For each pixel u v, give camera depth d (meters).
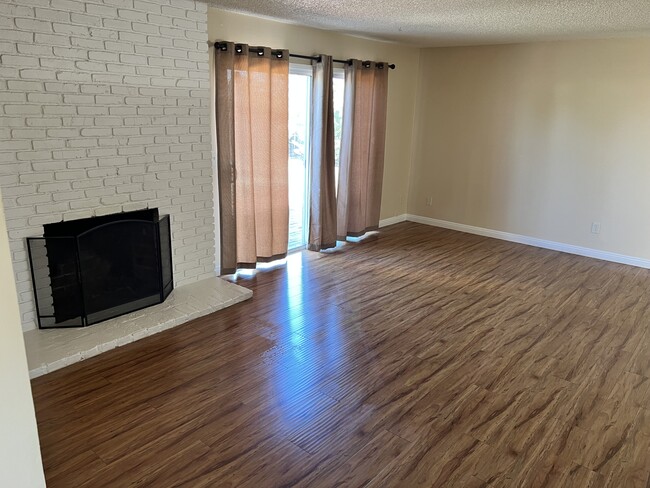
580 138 5.53
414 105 6.81
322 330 3.69
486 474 2.28
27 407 1.83
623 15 3.77
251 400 2.80
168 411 2.68
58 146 3.21
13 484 1.84
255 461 2.32
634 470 2.32
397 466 2.32
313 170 5.33
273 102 4.65
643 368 3.24
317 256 5.46
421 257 5.54
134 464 2.28
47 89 3.10
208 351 3.33
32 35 2.97
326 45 5.21
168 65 3.71
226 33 4.20
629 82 5.11
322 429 2.57
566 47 5.43
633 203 5.32
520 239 6.21
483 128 6.24
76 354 3.11
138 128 3.62
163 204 3.93
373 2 3.49
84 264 3.37
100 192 3.49
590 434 2.58
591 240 5.68
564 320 3.96
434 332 3.71
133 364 3.14
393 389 2.95
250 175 4.57
